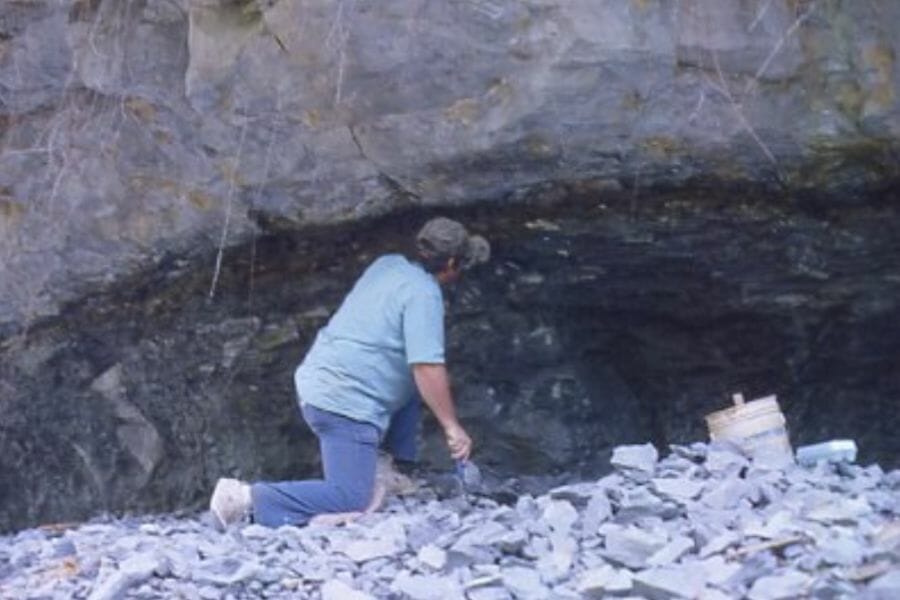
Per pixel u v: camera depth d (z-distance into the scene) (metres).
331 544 6.59
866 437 9.74
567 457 9.49
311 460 9.80
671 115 7.80
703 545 5.71
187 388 9.67
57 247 8.97
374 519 7.16
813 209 8.34
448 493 7.98
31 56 8.49
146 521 9.23
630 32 7.56
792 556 5.40
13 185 8.88
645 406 9.84
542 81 7.70
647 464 6.73
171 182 8.55
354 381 7.30
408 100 7.89
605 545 5.89
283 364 9.50
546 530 6.20
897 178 8.02
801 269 8.76
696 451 6.94
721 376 9.62
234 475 9.78
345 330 7.36
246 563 6.23
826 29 7.59
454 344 9.27
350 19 7.70
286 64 7.93
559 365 9.42
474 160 8.09
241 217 8.58
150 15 8.20
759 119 7.75
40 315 9.30
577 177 8.16
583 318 9.41
